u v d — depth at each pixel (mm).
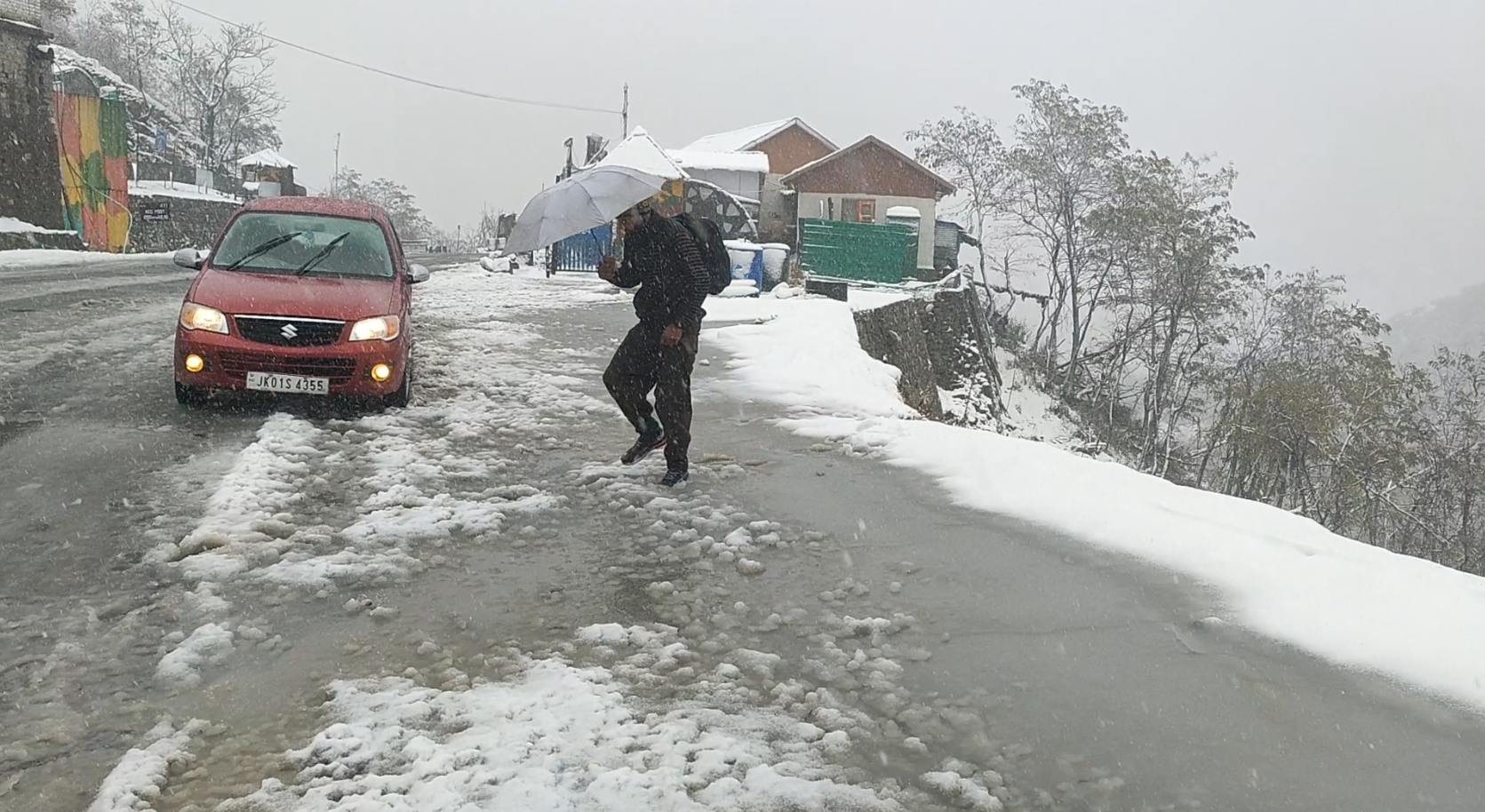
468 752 3039
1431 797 3012
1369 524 38750
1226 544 5191
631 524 5508
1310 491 38062
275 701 3463
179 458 6289
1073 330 46531
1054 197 45969
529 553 5023
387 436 7152
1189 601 4523
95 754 3104
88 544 4809
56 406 7508
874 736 3305
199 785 2936
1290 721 3457
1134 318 45688
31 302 14141
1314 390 38188
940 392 30453
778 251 24984
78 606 4141
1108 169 45125
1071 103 45906
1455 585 4621
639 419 6609
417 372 9766
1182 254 42469
